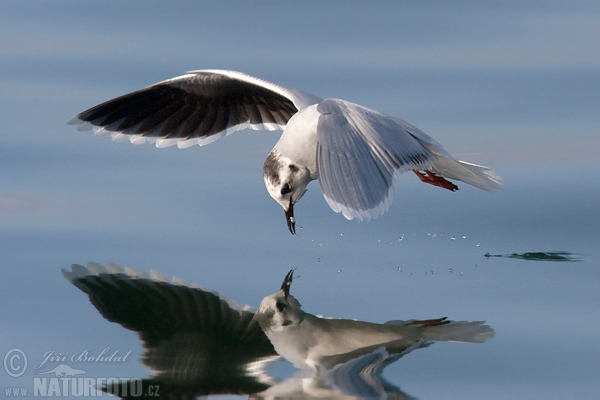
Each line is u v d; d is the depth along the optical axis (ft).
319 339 30.48
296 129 37.86
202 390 26.30
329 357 28.86
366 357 28.89
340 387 26.45
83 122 42.93
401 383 26.58
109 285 35.58
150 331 31.09
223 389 26.43
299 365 28.27
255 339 30.71
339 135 33.42
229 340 30.45
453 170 40.11
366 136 34.22
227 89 44.68
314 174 38.93
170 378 27.25
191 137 46.19
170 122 45.24
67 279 36.01
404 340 30.30
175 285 35.88
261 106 46.09
